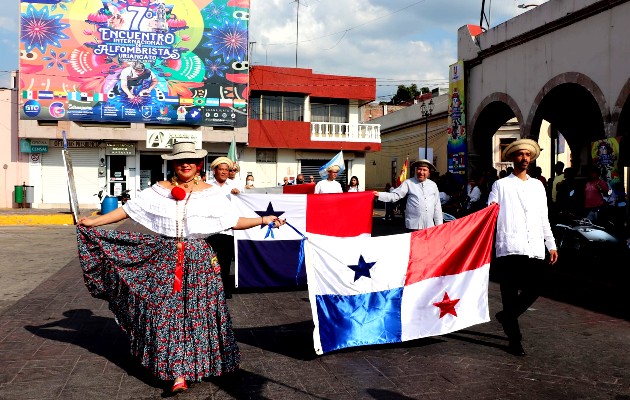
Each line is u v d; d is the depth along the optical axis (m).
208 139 26.58
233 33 26.62
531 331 6.12
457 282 5.59
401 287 5.40
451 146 19.52
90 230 4.40
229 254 7.57
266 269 8.34
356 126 28.89
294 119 28.83
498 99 16.97
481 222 5.68
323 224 8.28
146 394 4.26
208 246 4.48
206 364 4.32
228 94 26.70
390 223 22.55
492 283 9.09
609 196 11.41
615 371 4.81
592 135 18.47
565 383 4.52
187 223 4.34
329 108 29.56
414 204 7.21
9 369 4.80
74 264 10.93
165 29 26.00
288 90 28.12
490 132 18.61
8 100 25.98
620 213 11.26
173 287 4.30
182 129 26.80
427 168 7.20
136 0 25.72
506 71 16.53
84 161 26.52
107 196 23.27
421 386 4.43
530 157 5.50
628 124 12.20
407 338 5.34
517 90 16.02
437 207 7.24
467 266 5.63
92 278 4.53
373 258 5.32
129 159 26.81
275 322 6.47
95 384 4.46
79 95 25.38
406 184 7.34
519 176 5.55
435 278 5.51
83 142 26.30
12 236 16.38
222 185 7.73
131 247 4.44
